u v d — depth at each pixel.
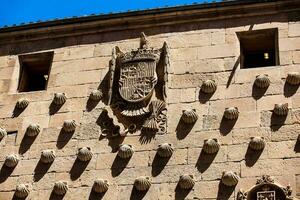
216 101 19.89
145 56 20.92
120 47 21.77
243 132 19.12
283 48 20.44
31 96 21.53
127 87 20.53
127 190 18.91
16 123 21.05
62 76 21.67
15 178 19.94
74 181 19.45
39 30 22.81
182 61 20.91
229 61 20.59
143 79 20.55
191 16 21.70
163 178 18.84
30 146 20.47
